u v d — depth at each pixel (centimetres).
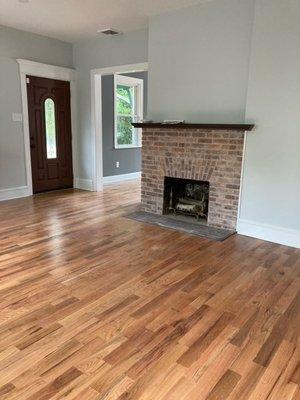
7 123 521
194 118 421
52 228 398
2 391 158
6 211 468
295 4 315
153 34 439
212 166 400
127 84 722
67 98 606
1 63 498
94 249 335
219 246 349
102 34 531
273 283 270
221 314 225
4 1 390
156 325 212
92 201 539
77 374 170
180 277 278
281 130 343
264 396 158
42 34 536
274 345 195
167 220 438
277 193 356
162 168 449
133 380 166
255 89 352
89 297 243
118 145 727
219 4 378
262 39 338
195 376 170
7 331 202
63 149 619
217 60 391
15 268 288
